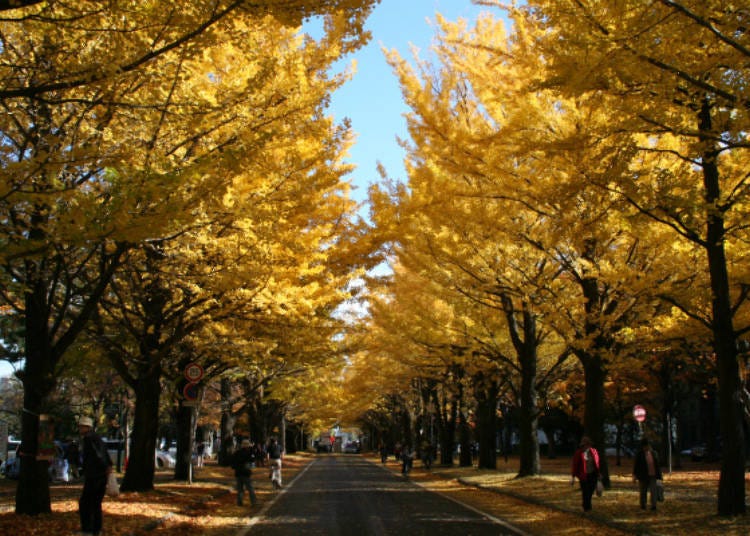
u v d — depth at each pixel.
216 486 17.88
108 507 11.04
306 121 9.02
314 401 38.81
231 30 6.23
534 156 10.98
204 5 5.70
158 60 6.64
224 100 8.02
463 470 28.06
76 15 6.16
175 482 17.97
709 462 33.62
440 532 9.96
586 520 10.91
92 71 5.92
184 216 6.54
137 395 14.62
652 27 6.83
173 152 8.74
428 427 44.94
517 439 67.44
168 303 13.39
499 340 20.78
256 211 8.78
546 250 13.17
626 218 8.93
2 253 6.15
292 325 12.59
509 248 13.73
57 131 8.23
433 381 34.47
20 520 8.77
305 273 12.50
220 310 11.62
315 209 12.37
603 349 12.65
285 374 23.14
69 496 13.01
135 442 14.51
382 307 19.27
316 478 25.83
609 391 32.38
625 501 12.84
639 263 13.20
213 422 46.88
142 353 13.93
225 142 8.06
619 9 6.86
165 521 10.38
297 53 9.62
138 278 11.81
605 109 9.03
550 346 21.17
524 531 10.05
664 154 11.02
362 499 15.83
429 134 12.36
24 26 6.34
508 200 12.33
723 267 10.19
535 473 19.33
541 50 8.73
